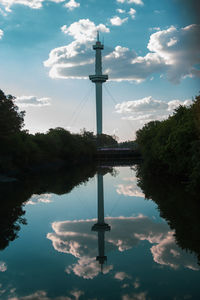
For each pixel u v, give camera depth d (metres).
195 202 31.36
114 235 21.64
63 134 111.38
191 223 23.39
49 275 14.72
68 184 53.22
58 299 12.24
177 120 49.00
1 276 14.68
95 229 23.52
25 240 20.69
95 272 14.97
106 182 56.31
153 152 55.97
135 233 21.94
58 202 35.72
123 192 42.53
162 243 19.20
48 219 27.08
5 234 22.25
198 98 33.72
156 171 61.09
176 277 14.11
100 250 18.38
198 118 33.88
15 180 57.78
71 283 13.76
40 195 40.72
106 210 30.91
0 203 34.78
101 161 157.62
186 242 19.12
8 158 67.00
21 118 84.31
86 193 43.00
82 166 109.81
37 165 87.00
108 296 12.38
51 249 18.75
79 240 20.62
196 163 31.86
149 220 25.72
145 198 36.31
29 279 14.13
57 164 104.19
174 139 42.59
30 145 76.19
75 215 28.83
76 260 16.78
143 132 66.94
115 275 14.56
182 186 43.62
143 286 13.27
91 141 152.38
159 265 15.66
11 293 12.81
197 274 14.38
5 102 67.19
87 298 12.16
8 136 66.19
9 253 18.06
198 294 12.42
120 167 105.50
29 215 28.77
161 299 12.05
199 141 31.41
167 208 29.08
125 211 30.02
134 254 17.50
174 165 46.03
